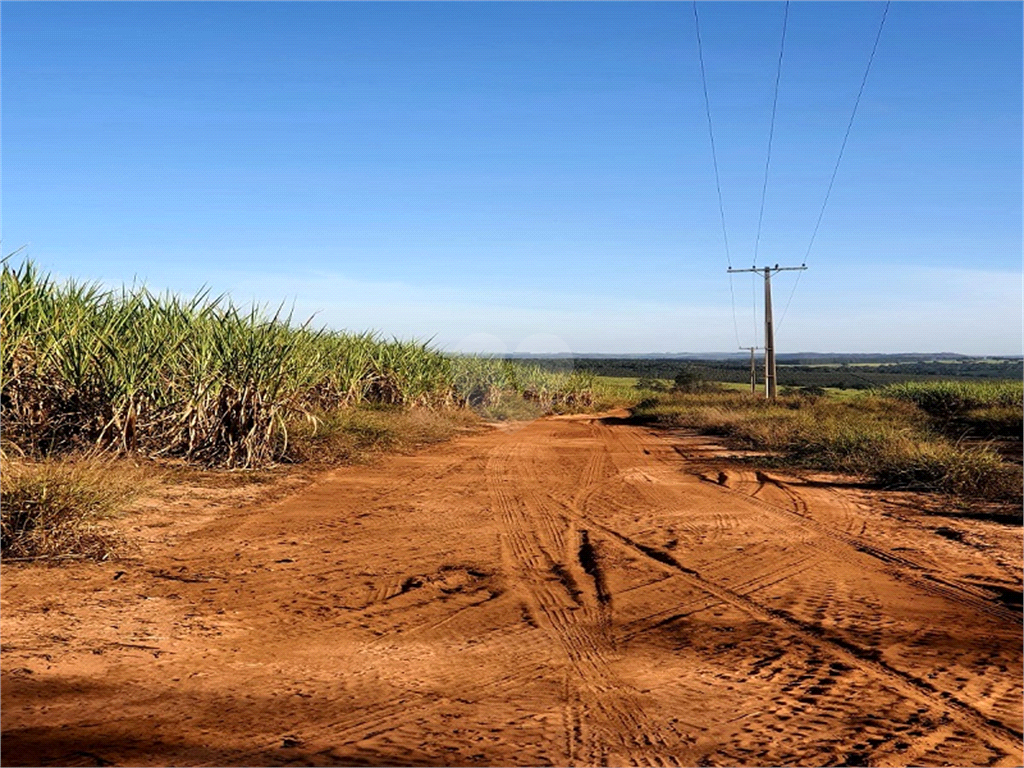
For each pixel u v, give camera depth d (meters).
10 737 4.54
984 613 7.46
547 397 41.97
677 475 17.30
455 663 6.05
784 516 12.36
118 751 4.41
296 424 17.69
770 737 4.82
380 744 4.61
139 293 16.59
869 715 5.16
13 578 7.81
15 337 13.98
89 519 9.38
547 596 7.92
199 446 15.53
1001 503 13.68
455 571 8.80
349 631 6.76
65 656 5.89
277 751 4.47
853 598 7.88
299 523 11.08
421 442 23.31
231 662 5.95
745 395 49.25
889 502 13.78
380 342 29.02
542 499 13.77
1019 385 45.31
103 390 14.40
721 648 6.44
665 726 4.95
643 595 7.96
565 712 5.15
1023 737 4.88
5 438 13.42
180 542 9.64
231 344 15.99
